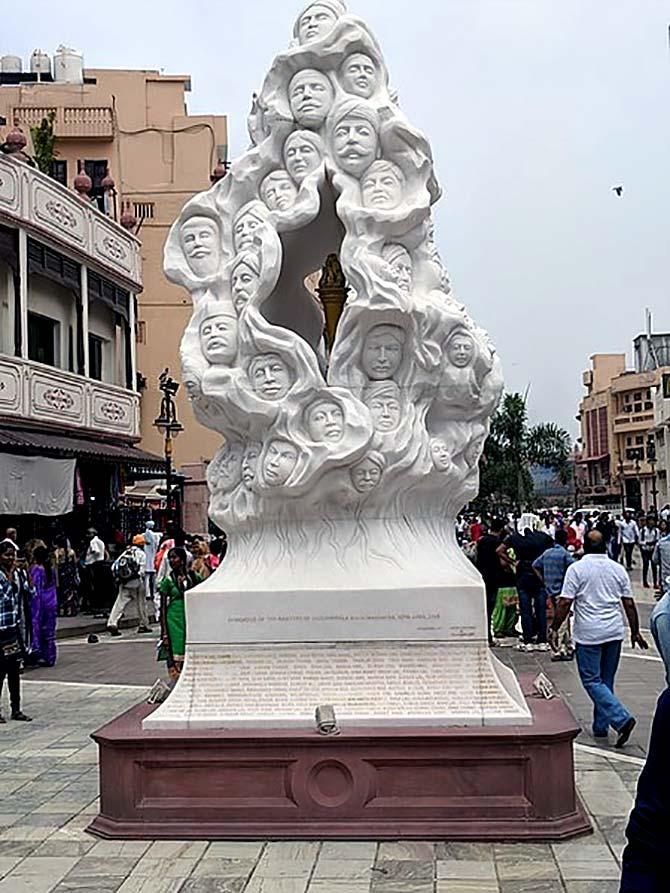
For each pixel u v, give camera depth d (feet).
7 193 69.05
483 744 21.30
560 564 46.93
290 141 25.39
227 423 24.81
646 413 226.17
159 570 67.15
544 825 21.06
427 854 20.27
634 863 9.43
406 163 25.18
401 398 24.43
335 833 21.16
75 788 26.40
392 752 21.42
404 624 22.95
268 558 24.38
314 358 23.90
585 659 30.78
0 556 37.27
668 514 76.84
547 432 201.87
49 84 120.06
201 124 125.18
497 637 54.19
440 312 24.52
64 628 63.31
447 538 25.66
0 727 35.01
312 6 26.13
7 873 19.90
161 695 25.68
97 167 116.67
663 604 22.97
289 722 22.47
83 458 75.00
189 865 20.02
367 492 23.95
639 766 27.45
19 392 68.90
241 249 24.98
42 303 76.69
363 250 24.29
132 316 91.15
